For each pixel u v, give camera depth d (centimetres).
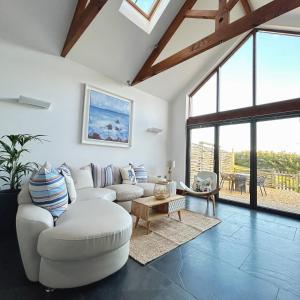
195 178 445
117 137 442
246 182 434
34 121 313
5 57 285
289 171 381
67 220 170
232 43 464
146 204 265
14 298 143
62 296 146
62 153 348
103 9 314
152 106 539
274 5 245
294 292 158
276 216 360
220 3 315
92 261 154
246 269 189
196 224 304
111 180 379
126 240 175
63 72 350
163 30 400
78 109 372
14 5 265
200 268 188
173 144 590
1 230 237
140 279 169
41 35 307
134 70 442
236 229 291
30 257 152
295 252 224
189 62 493
